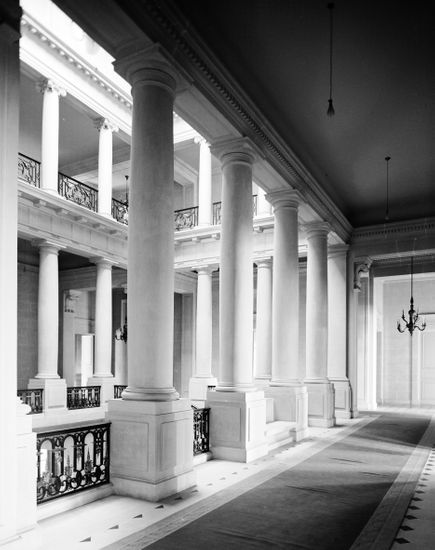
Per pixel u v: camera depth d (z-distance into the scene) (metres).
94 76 15.34
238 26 6.62
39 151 19.11
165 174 6.36
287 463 7.96
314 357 13.11
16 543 4.17
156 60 6.21
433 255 17.09
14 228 4.41
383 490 6.39
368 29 6.70
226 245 8.61
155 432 5.79
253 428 8.35
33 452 4.53
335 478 6.99
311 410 13.01
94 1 5.30
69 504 5.36
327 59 7.40
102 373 16.84
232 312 8.48
